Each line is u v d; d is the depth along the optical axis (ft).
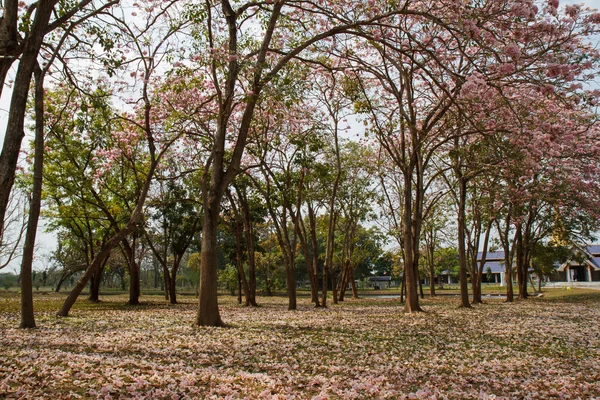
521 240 114.42
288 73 54.44
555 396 20.34
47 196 85.15
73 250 160.97
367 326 47.50
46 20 22.48
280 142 75.36
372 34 39.83
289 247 80.74
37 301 102.99
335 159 94.53
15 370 21.65
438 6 37.60
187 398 18.21
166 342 33.47
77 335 37.22
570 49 30.12
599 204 64.49
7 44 22.12
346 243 120.37
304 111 73.87
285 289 221.46
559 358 29.76
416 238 72.08
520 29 29.35
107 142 73.36
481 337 39.52
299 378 22.26
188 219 102.06
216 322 45.50
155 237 106.42
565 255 129.39
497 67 30.86
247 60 42.55
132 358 26.27
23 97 21.02
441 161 80.48
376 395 19.38
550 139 36.78
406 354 30.71
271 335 38.78
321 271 210.38
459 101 39.68
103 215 93.09
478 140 53.06
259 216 102.73
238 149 45.83
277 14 44.65
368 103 57.67
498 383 22.24
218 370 23.71
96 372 22.00
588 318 58.39
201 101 66.03
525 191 67.26
